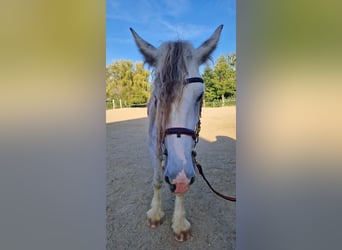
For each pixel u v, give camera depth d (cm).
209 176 167
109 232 121
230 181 161
